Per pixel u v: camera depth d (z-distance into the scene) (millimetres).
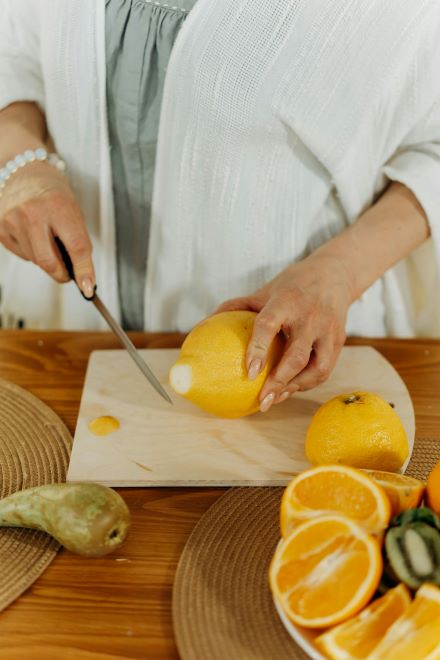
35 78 1010
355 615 496
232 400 736
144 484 701
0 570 591
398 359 925
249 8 805
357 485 557
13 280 1168
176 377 737
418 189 893
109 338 972
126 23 868
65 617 556
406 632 474
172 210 958
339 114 851
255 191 918
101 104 924
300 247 971
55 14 889
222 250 969
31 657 523
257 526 644
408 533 518
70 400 836
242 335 736
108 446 748
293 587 517
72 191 988
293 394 835
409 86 842
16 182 907
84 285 834
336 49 812
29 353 932
